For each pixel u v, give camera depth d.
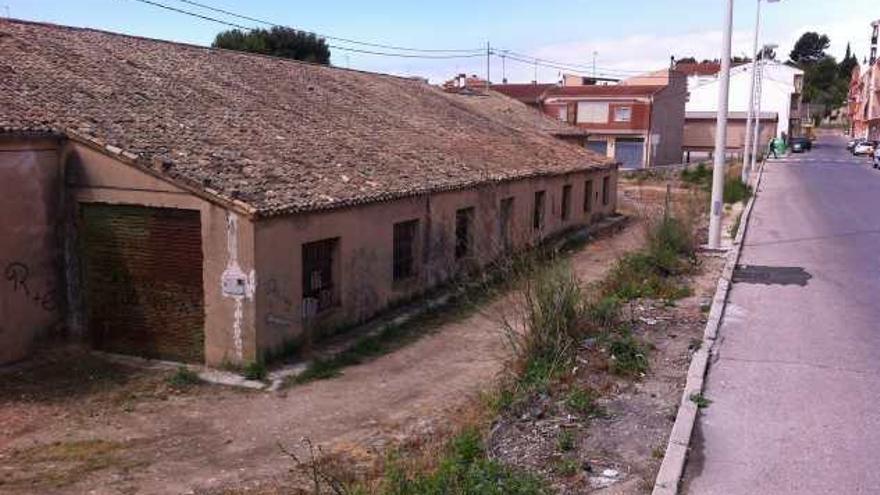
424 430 8.64
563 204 24.58
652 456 6.48
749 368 8.71
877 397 7.79
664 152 60.66
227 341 10.96
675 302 12.10
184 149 11.95
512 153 22.33
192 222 11.00
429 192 15.19
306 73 21.14
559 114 58.53
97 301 11.77
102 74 13.88
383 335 12.85
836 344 9.66
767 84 74.75
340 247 12.68
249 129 14.24
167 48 17.31
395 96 23.45
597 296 12.16
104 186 11.30
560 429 7.07
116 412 9.47
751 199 28.88
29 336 11.38
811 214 24.31
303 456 8.05
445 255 16.27
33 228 11.24
